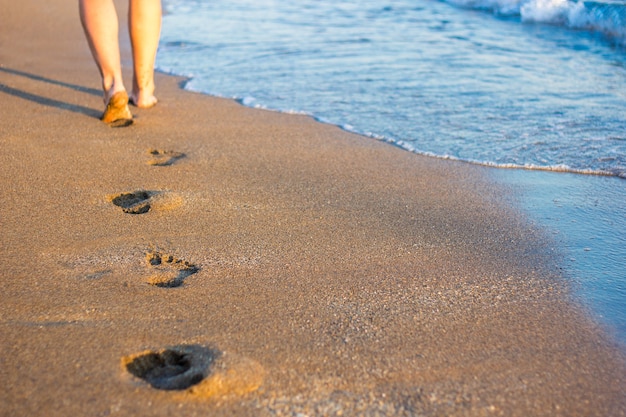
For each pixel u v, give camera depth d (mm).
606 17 6078
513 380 1526
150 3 3438
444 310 1810
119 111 3352
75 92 3900
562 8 6492
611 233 2328
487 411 1420
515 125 3471
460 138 3301
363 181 2762
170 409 1360
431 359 1586
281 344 1610
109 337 1597
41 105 3607
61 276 1883
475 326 1740
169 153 2998
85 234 2162
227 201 2488
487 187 2742
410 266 2055
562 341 1691
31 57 4801
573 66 4738
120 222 2266
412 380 1505
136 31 3484
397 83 4262
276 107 3785
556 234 2320
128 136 3178
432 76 4418
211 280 1912
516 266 2084
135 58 3574
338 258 2084
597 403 1469
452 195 2652
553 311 1833
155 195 2475
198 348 1573
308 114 3664
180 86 4238
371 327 1707
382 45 5379
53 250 2039
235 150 3068
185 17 6672
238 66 4727
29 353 1520
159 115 3564
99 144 3037
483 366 1572
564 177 2861
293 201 2521
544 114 3635
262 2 7711
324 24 6328
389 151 3141
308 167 2891
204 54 5102
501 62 4836
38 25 5961
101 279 1879
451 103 3842
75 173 2672
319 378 1490
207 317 1713
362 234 2268
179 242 2146
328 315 1751
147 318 1688
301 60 4879
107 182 2604
